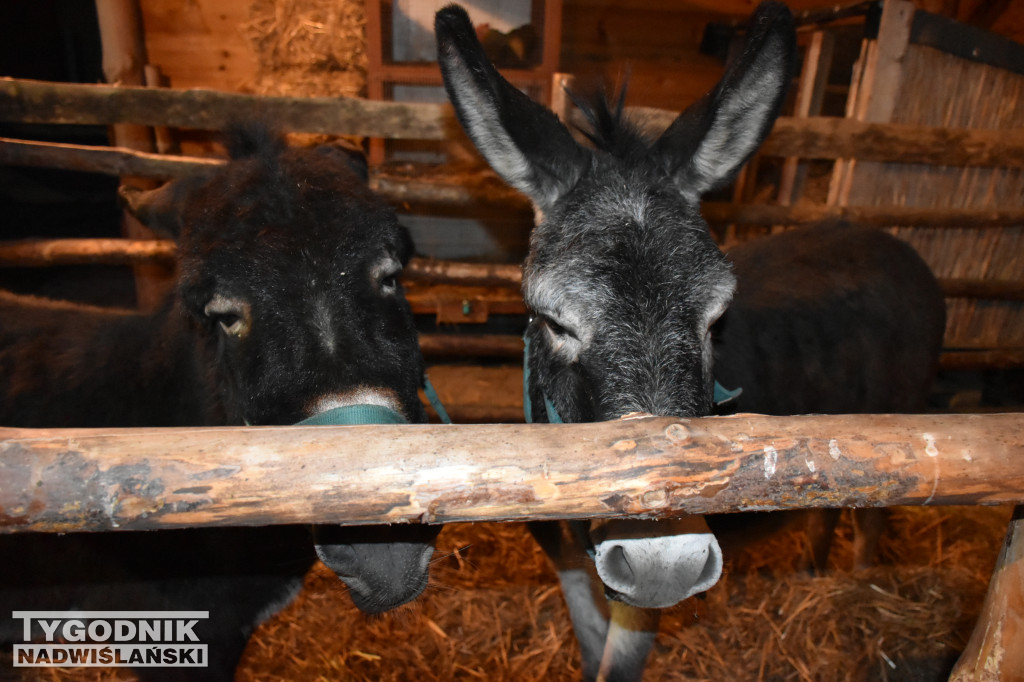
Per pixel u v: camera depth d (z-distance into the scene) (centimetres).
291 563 238
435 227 576
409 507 106
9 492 98
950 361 526
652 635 245
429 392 237
